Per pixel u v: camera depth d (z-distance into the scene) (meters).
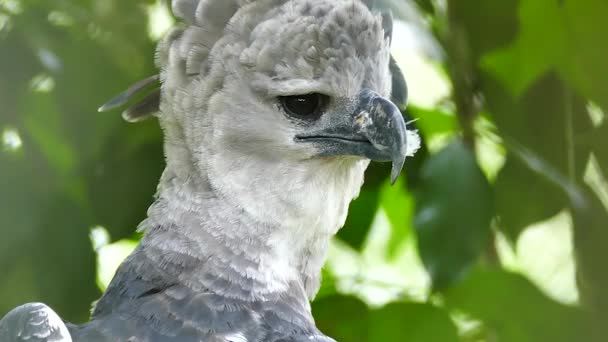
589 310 3.79
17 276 3.74
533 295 3.78
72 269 3.75
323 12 3.61
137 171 3.77
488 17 3.81
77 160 3.75
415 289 3.84
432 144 3.83
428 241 3.74
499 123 3.82
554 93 3.83
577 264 3.82
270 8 3.61
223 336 3.56
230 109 3.61
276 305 3.59
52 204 3.74
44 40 3.76
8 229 3.73
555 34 3.81
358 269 3.88
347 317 3.79
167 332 3.55
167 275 3.59
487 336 3.81
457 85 3.83
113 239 3.77
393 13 3.73
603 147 3.83
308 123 3.61
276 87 3.60
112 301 3.58
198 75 3.61
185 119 3.61
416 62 3.87
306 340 3.57
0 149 3.75
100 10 3.78
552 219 3.84
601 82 3.81
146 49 3.78
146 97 3.65
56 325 3.52
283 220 3.61
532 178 3.81
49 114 3.76
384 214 3.92
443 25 3.82
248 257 3.60
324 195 3.62
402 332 3.78
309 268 3.63
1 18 3.77
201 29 3.62
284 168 3.61
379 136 3.60
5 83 3.75
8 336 3.52
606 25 3.80
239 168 3.60
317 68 3.60
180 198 3.61
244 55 3.60
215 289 3.59
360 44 3.61
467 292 3.78
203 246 3.59
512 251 3.83
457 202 3.74
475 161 3.75
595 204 3.82
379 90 3.62
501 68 3.82
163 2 3.81
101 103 3.76
